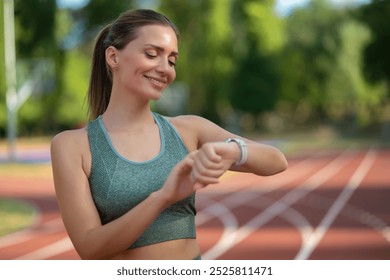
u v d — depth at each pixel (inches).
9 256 519.2
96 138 113.3
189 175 95.7
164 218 110.6
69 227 108.7
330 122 4001.0
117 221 100.9
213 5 2736.2
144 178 110.6
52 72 1733.5
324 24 3686.0
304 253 533.3
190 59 2800.2
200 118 123.3
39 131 2797.7
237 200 948.6
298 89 3718.0
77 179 110.3
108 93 124.2
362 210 824.3
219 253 537.0
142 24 111.7
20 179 1269.7
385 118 3870.6
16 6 1768.0
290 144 2564.0
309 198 970.1
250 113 3120.1
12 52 1515.7
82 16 2576.3
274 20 3048.7
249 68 3026.6
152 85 111.3
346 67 3659.0
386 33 2283.5
